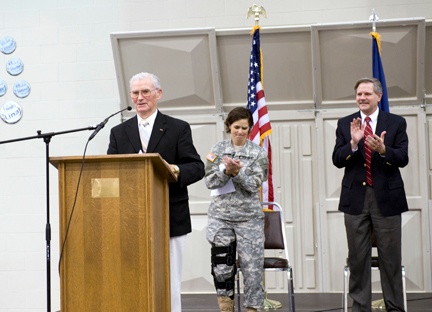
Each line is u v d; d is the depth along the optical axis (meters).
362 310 5.03
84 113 7.57
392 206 4.98
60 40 7.65
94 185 3.24
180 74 7.24
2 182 7.61
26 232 7.55
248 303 4.75
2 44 7.71
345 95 7.16
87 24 7.62
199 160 4.18
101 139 7.53
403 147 5.03
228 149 4.93
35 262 7.52
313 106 7.24
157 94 4.24
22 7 7.72
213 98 7.32
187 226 4.17
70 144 7.56
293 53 7.07
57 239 7.51
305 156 7.25
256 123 6.23
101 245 3.22
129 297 3.19
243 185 4.74
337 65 7.03
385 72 7.02
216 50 7.11
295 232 7.20
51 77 7.63
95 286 3.21
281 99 7.29
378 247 5.04
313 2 7.27
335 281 7.07
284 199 7.24
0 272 7.55
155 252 3.34
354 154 5.09
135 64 7.26
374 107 5.18
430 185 7.06
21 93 7.65
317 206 7.14
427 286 6.92
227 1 7.40
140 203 3.21
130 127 4.23
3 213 7.59
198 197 7.28
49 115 7.61
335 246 7.10
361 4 7.21
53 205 7.54
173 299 4.11
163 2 7.50
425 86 7.09
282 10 7.31
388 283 5.05
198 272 7.20
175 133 4.19
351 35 6.89
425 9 7.12
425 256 6.95
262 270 4.83
